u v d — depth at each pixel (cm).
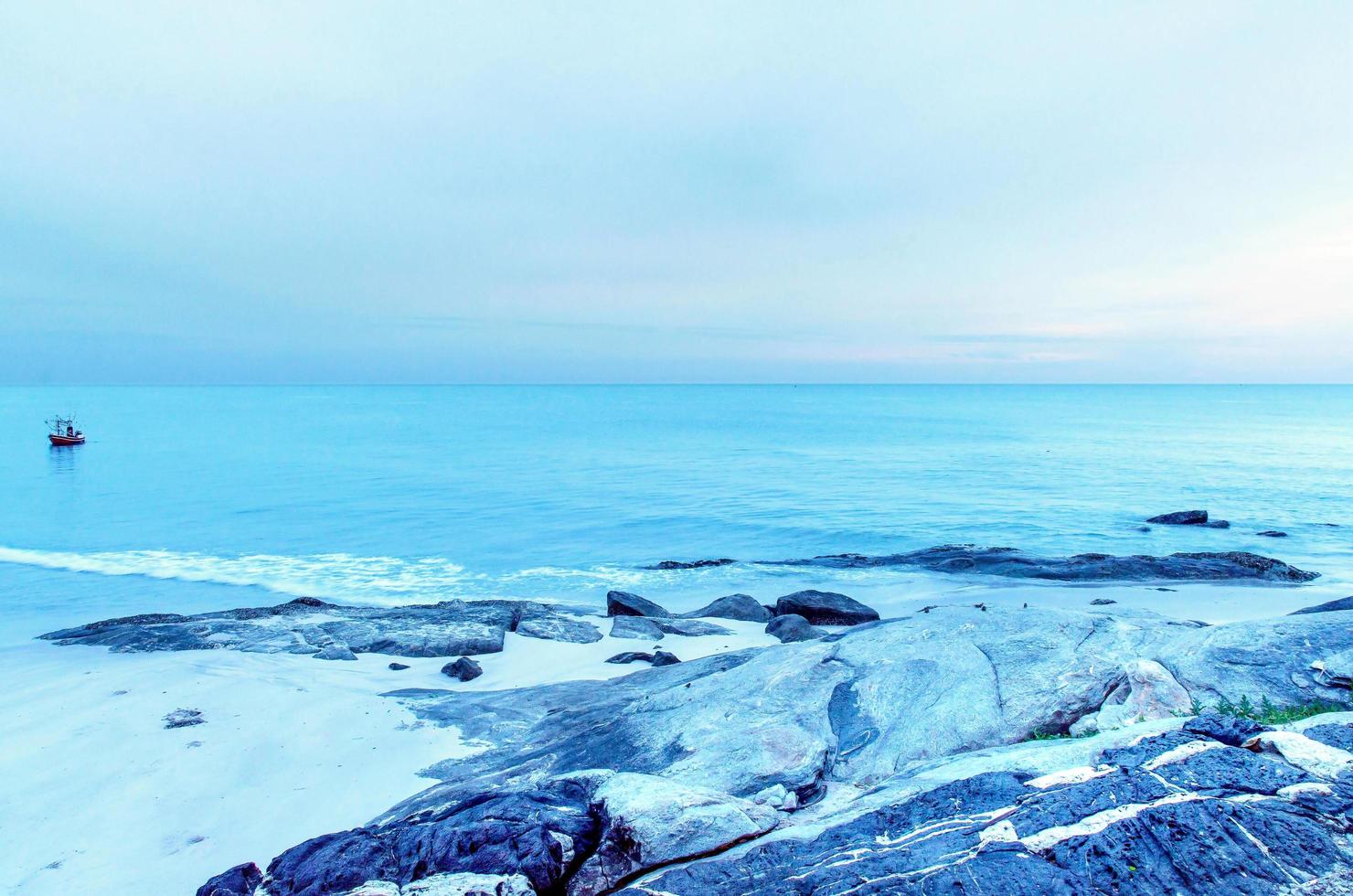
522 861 639
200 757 1400
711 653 2128
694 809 694
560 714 1523
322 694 1734
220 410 19200
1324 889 446
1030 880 491
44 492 5572
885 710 1088
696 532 4312
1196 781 561
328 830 1143
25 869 1052
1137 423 13638
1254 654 1028
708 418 15912
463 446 9206
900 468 7038
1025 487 5834
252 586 3197
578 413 18062
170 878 1031
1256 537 4072
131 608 2870
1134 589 2911
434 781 1280
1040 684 1082
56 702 1670
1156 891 468
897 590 3023
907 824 630
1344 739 620
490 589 3172
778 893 555
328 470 6888
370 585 3225
